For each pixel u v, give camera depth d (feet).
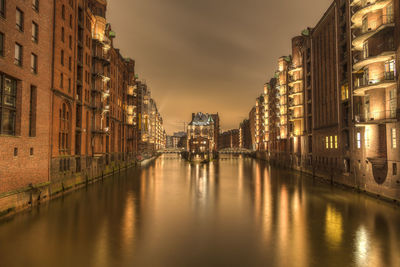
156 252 48.78
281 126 243.40
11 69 68.44
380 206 83.46
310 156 177.47
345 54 123.44
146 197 100.01
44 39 86.17
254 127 511.81
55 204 83.61
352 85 113.91
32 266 42.75
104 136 159.02
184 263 44.39
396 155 83.61
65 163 102.83
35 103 80.84
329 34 144.15
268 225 65.26
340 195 103.60
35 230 59.52
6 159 66.23
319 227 63.46
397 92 83.56
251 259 45.96
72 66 109.81
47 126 87.81
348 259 45.83
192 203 90.27
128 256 46.91
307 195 104.47
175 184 136.77
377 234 58.23
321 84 156.97
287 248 50.78
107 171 166.09
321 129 155.33
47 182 87.61
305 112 184.44
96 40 139.85
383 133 91.04
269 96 339.77
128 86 242.37
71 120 108.17
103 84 151.23
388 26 85.97
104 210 78.64
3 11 66.03
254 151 476.95
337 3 131.03
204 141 476.54
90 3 160.97
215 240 55.11
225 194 107.86
